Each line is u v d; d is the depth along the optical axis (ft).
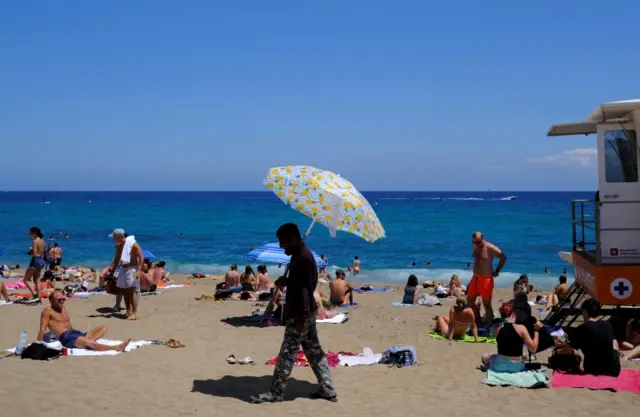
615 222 36.52
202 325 40.63
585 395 24.58
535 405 23.35
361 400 23.73
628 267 35.76
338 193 27.84
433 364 30.45
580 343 27.84
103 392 24.00
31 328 38.04
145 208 320.91
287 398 23.66
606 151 36.91
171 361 29.73
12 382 25.02
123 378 26.25
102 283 60.08
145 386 25.05
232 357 30.17
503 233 161.79
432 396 24.48
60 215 253.85
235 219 228.84
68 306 47.93
